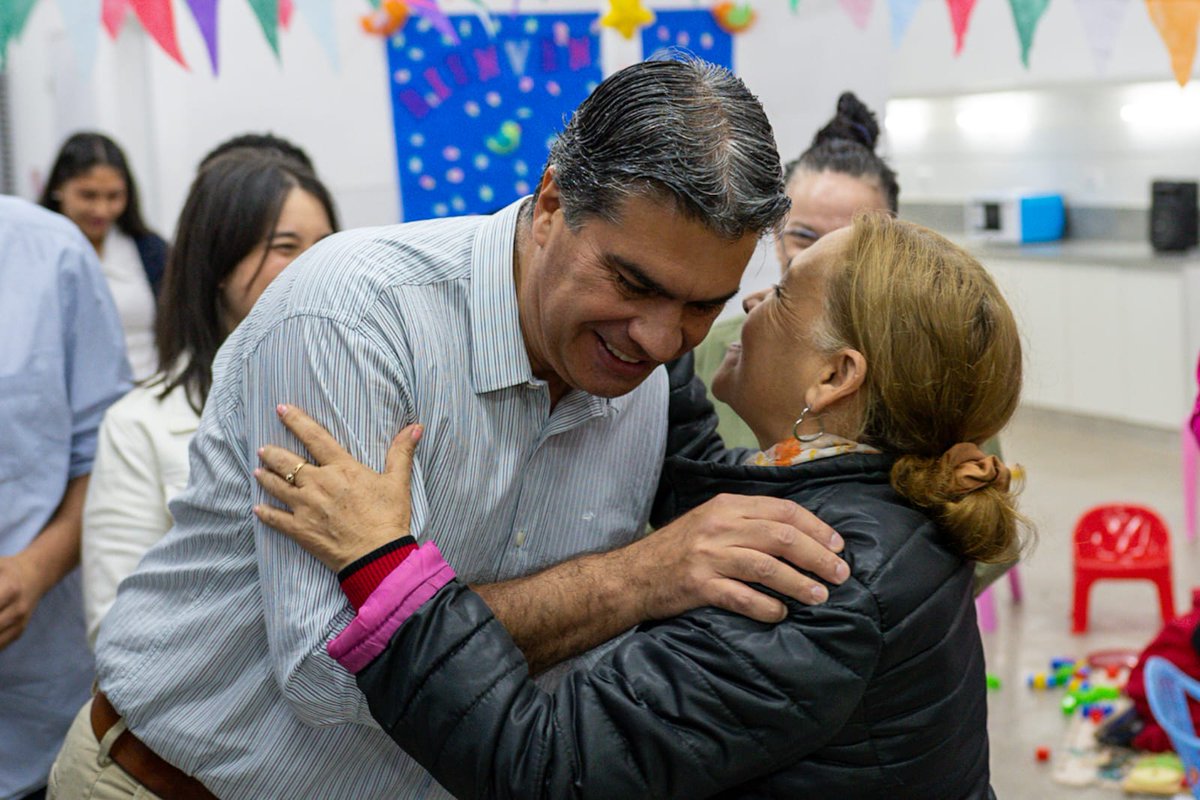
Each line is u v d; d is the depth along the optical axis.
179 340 2.02
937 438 1.37
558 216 1.27
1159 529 4.98
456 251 1.42
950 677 1.33
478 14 3.02
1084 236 8.30
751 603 1.26
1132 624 5.03
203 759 1.49
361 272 1.37
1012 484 1.50
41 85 6.63
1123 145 7.96
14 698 2.18
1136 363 7.30
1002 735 4.12
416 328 1.37
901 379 1.34
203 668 1.46
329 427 1.33
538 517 1.52
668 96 1.19
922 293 1.34
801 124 2.85
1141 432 7.44
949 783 1.36
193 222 2.00
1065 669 4.52
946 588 1.33
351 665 1.27
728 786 1.27
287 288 1.39
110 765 1.55
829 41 2.83
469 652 1.25
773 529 1.28
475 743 1.23
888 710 1.30
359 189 3.07
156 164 4.36
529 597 1.39
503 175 3.13
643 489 1.59
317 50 3.06
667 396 1.62
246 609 1.44
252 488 1.39
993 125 8.71
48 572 2.08
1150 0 2.33
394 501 1.30
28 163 6.97
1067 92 8.22
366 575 1.26
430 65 3.04
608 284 1.23
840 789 1.31
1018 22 2.34
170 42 2.38
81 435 2.18
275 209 1.98
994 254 7.96
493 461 1.44
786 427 1.46
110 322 2.21
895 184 2.36
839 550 1.29
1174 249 7.38
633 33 2.84
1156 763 3.80
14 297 2.07
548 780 1.23
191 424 1.99
